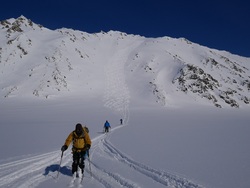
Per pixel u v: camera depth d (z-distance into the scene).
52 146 16.36
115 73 122.62
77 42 140.75
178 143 16.83
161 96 97.38
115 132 25.83
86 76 110.44
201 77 117.25
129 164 10.38
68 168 9.88
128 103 89.56
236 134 23.50
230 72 145.50
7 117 49.66
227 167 9.73
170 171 8.97
